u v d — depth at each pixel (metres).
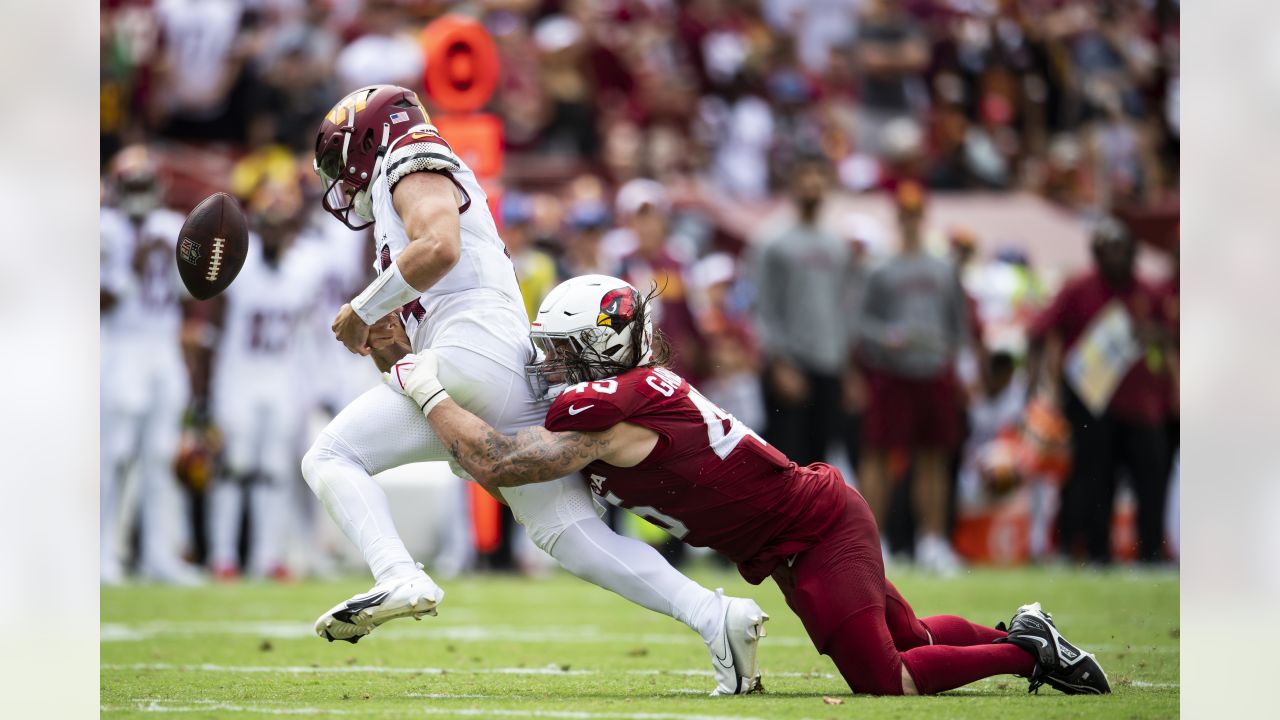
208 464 32.47
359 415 14.27
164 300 30.50
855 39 51.34
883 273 34.53
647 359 14.04
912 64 49.72
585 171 42.88
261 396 31.52
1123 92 50.31
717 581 31.52
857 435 35.66
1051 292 40.19
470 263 14.10
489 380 13.85
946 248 39.94
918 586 29.81
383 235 14.05
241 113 43.47
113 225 30.11
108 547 30.98
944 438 34.59
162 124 43.47
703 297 36.75
